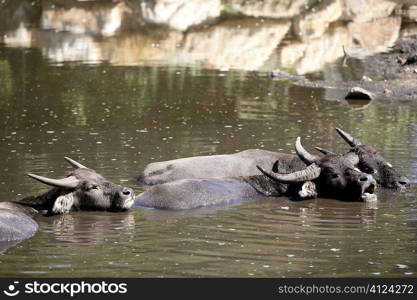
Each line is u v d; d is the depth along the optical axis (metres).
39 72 43.72
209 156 25.19
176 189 22.75
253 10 56.22
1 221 19.69
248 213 21.70
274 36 51.34
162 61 46.69
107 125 32.41
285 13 55.62
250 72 43.84
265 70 44.28
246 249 18.52
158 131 31.25
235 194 23.22
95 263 17.70
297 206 22.53
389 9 54.72
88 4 57.16
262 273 17.06
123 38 52.44
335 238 19.33
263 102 36.75
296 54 47.53
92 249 18.66
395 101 37.03
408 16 53.69
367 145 27.27
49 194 22.28
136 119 33.47
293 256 18.05
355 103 36.66
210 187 23.05
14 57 47.81
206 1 56.34
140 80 41.66
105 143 29.20
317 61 45.84
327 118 33.44
